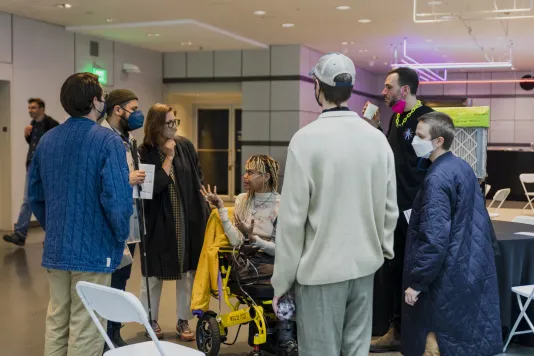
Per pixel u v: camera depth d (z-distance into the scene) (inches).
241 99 534.6
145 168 146.3
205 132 578.6
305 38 471.2
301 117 510.6
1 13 361.4
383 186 92.4
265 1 337.4
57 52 406.9
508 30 419.8
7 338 168.7
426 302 129.2
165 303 207.9
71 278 107.7
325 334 91.4
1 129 374.6
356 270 90.6
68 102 107.3
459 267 127.4
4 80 366.3
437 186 125.3
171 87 543.8
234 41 471.2
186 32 427.5
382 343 159.2
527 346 162.1
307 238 91.4
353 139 90.9
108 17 384.5
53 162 106.2
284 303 96.7
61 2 338.3
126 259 142.8
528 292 149.9
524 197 531.2
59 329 109.7
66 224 104.1
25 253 296.8
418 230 129.2
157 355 99.2
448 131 128.8
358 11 362.6
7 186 375.6
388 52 544.4
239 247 141.6
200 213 167.0
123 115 143.3
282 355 134.9
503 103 703.1
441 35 447.2
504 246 157.6
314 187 89.7
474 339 130.4
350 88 92.8
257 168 145.0
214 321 144.9
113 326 154.4
